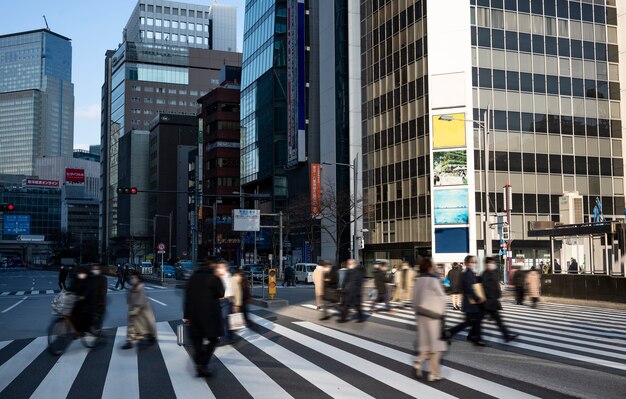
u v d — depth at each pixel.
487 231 37.47
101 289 13.00
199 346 9.52
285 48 82.38
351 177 66.06
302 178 76.12
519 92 55.62
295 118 75.62
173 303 27.33
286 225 68.06
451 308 22.75
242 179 96.44
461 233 53.41
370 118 65.12
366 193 64.38
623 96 58.22
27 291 41.78
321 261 21.62
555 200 55.38
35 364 11.05
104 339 14.39
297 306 24.66
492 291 13.09
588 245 26.92
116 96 186.00
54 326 12.21
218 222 91.94
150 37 193.88
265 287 42.31
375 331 15.68
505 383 8.98
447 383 8.98
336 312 21.28
